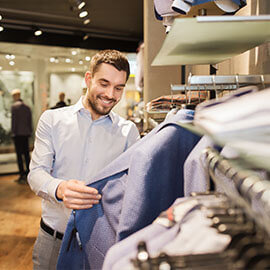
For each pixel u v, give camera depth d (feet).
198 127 1.49
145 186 2.40
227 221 1.56
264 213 1.81
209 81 3.13
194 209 1.72
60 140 4.39
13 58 19.08
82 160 4.42
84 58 21.02
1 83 18.88
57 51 20.22
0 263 8.42
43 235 4.48
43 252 4.44
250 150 1.27
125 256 1.51
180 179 2.69
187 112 2.73
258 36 2.20
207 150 1.91
